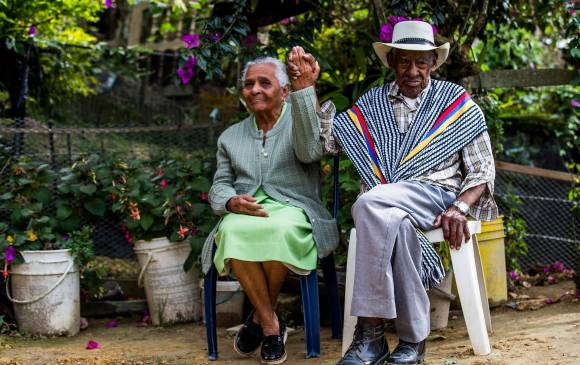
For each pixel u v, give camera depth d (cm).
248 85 356
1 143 479
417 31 323
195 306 429
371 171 320
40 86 601
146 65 825
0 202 426
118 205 419
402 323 290
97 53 639
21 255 399
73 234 413
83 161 433
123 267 520
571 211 501
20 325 405
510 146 580
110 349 370
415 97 326
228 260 328
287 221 329
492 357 301
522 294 459
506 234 477
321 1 466
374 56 448
